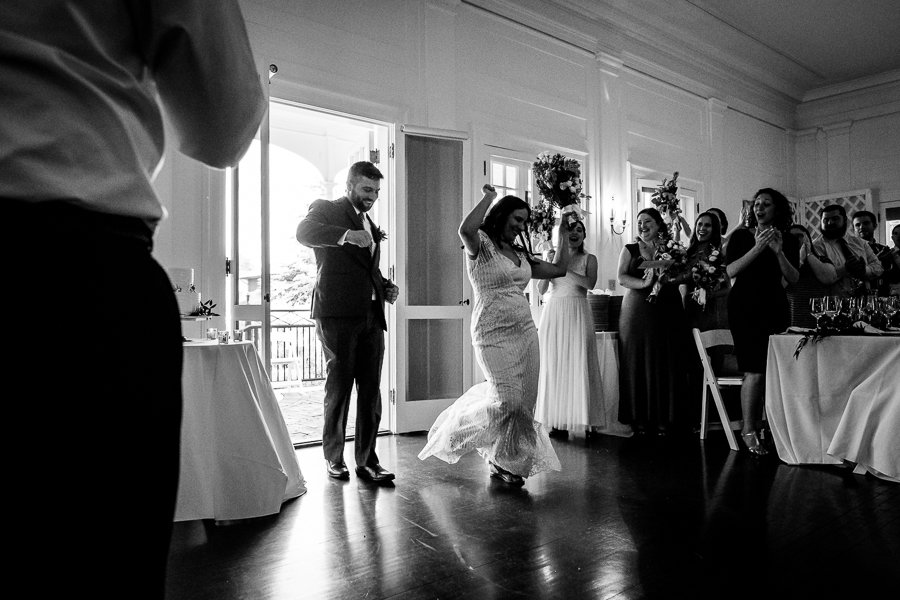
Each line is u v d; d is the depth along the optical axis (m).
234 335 2.97
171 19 0.59
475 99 5.36
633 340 4.32
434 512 2.65
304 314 8.52
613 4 6.34
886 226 8.76
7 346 0.44
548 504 2.77
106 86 0.55
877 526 2.43
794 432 3.48
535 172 3.47
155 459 0.54
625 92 6.80
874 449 3.16
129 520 0.52
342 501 2.83
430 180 4.90
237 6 0.66
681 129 7.51
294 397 7.06
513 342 3.07
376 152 4.74
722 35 7.32
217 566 2.08
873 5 6.71
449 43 5.14
